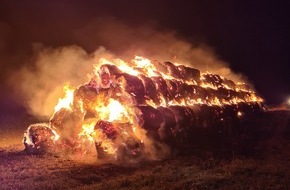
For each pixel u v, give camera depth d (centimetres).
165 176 945
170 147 1342
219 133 1780
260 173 982
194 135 1543
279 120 2433
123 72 1317
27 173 996
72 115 1305
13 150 1309
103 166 1091
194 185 866
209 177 928
